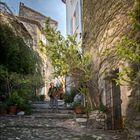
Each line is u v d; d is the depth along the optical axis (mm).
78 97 15797
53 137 8125
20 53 16797
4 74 15539
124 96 8094
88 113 11523
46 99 24703
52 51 10664
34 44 25094
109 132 9070
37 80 19094
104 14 10297
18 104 13727
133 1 7348
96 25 11422
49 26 10977
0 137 7945
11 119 11844
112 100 10039
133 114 6918
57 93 17562
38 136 8234
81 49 13992
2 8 15891
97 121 9867
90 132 9047
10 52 15758
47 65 25203
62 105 17812
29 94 18453
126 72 6340
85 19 13758
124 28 8109
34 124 10500
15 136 8156
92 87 11562
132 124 6910
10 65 16438
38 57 21219
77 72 11180
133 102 6988
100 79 11016
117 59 8836
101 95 10977
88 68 11555
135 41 6438
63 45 10734
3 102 14156
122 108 8414
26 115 13203
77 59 10953
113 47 9102
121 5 8539
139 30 6492
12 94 14328
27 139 7762
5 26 15297
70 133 8828
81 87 12227
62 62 10391
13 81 16094
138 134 6453
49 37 10820
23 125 10156
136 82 6395
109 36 9672
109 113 9945
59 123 10969
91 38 12336
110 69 9539
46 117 12578
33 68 18641
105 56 10148
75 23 17469
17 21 17531
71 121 11523
